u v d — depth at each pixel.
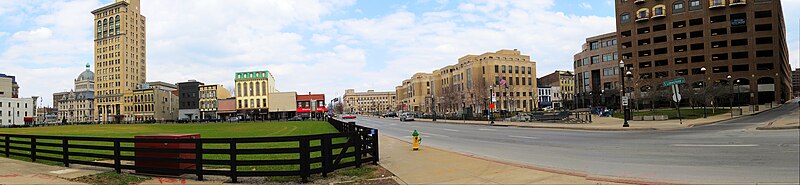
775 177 8.28
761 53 76.50
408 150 16.19
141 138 11.34
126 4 134.88
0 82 130.62
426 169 10.98
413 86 170.12
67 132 46.44
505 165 11.23
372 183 9.27
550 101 127.19
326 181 9.64
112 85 133.38
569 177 9.12
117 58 133.50
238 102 109.38
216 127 54.81
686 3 81.50
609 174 9.57
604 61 104.06
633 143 16.88
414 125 49.47
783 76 93.75
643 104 76.75
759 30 76.88
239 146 20.64
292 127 47.06
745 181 8.03
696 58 80.88
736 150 12.68
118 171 11.27
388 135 28.89
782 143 13.93
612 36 102.38
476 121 54.06
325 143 10.20
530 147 17.08
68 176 10.66
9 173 11.21
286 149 9.71
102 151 19.88
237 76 109.75
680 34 82.56
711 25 79.19
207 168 12.46
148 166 11.09
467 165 11.44
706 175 8.87
